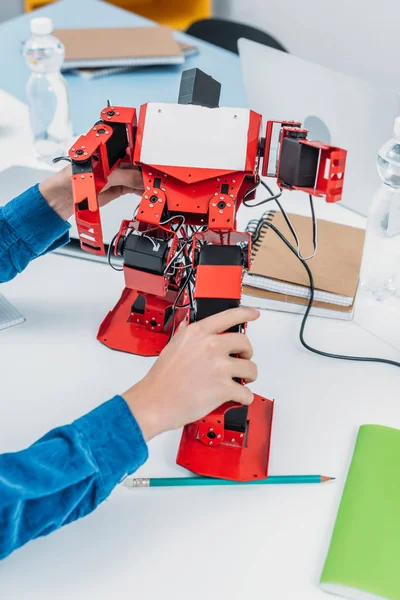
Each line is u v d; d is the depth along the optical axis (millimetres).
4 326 1010
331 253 1112
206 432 817
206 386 733
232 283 778
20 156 1460
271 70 1301
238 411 825
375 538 716
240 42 1333
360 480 783
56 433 704
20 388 910
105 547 723
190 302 930
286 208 1314
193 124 831
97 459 679
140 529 742
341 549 706
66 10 2113
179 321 1016
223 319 765
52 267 1155
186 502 774
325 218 1294
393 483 779
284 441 851
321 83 1209
